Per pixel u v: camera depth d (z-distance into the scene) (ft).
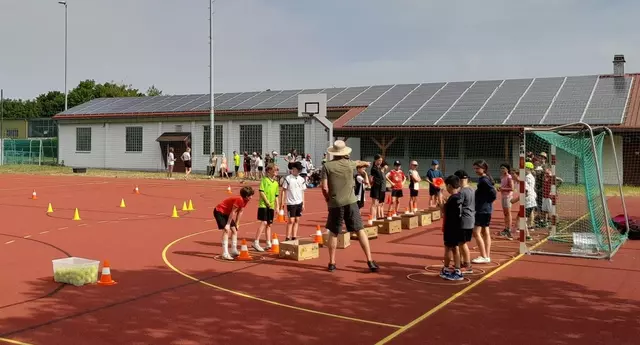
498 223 54.24
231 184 107.24
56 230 47.75
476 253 37.73
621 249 39.01
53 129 224.12
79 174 134.51
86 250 38.06
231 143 135.33
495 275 30.76
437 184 55.62
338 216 31.40
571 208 60.75
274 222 53.67
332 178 31.48
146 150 146.61
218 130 137.28
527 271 31.83
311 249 35.32
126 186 100.37
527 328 21.38
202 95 156.15
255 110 130.82
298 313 23.30
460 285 28.40
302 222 54.49
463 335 20.52
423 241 42.73
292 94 140.46
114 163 151.64
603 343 19.67
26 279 29.17
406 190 97.35
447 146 113.39
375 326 21.58
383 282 29.01
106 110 156.15
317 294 26.45
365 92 133.39
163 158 144.56
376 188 53.52
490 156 109.50
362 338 20.16
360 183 47.19
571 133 43.04
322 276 30.35
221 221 34.91
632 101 99.45
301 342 19.72
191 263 33.63
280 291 26.99
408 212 54.75
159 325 21.65
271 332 20.84
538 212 49.73
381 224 46.47
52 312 23.32
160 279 29.35
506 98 111.86
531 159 55.88
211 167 126.00
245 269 32.04
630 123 92.43
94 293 26.37
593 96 104.58
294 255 34.78
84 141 157.17
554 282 29.09
